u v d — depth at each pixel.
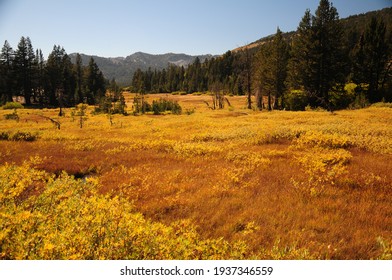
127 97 142.00
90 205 7.35
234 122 31.36
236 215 8.28
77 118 50.75
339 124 23.50
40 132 26.05
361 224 7.59
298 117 33.03
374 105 44.94
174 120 39.47
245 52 66.25
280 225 7.52
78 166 14.67
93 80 119.06
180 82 187.75
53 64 96.25
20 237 5.15
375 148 15.74
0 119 47.59
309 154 14.66
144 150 18.77
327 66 50.50
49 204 7.84
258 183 11.03
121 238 5.33
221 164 14.02
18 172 11.50
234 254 5.64
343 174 11.50
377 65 54.41
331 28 50.12
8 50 90.25
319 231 7.37
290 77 54.34
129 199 9.92
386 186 10.15
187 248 5.68
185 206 9.05
